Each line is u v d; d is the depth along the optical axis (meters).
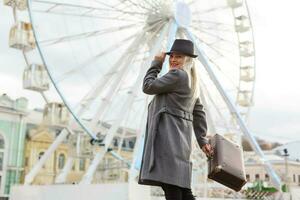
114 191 18.22
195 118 3.62
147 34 20.67
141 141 18.89
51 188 19.27
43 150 48.47
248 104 24.91
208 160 3.55
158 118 3.33
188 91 3.43
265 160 23.62
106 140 19.47
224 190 24.98
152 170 3.22
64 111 20.05
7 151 45.16
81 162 47.78
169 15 20.39
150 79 3.45
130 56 20.22
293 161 60.03
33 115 49.59
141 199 18.36
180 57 3.48
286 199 33.53
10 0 19.31
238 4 23.48
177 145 3.26
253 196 27.77
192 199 3.30
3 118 45.28
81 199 18.67
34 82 19.42
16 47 19.69
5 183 44.44
